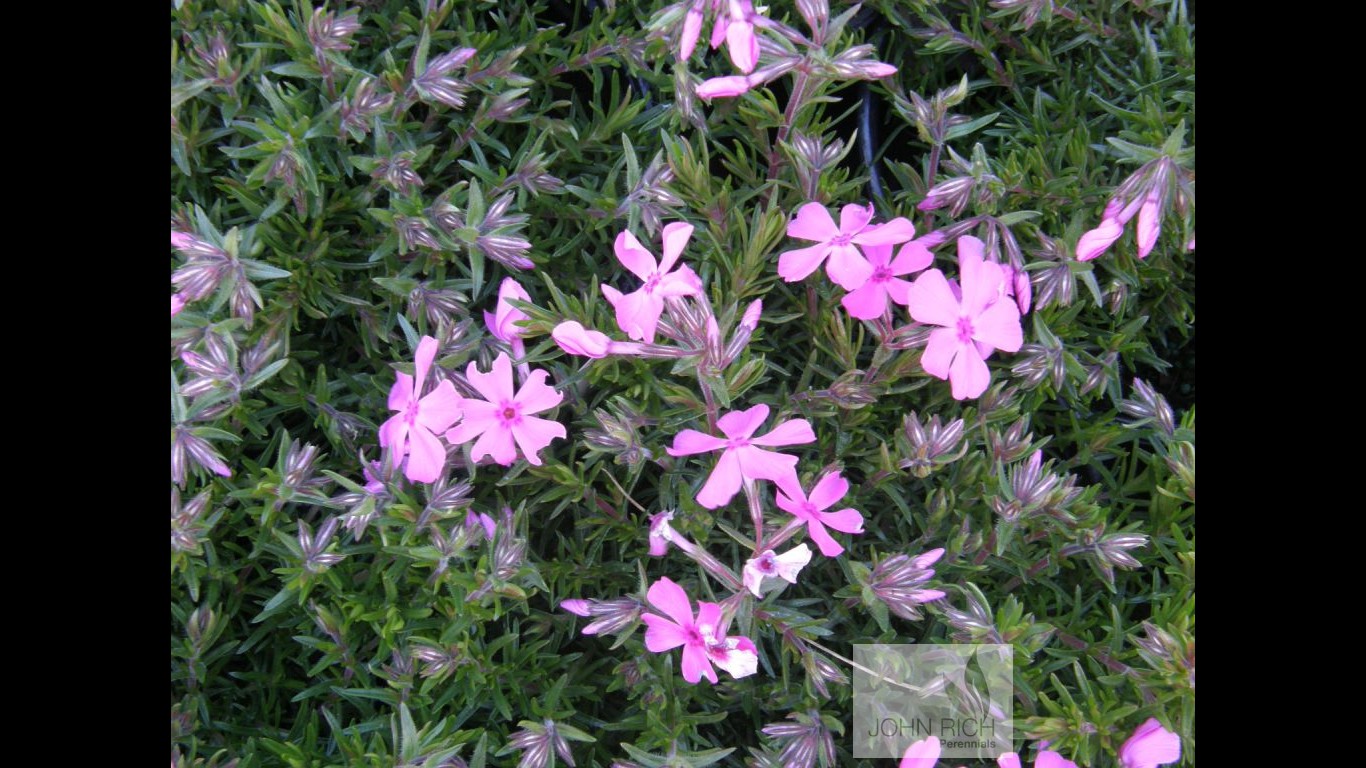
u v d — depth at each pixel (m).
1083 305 0.27
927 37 0.28
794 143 0.25
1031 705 0.25
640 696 0.26
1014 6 0.27
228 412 0.25
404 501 0.25
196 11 0.25
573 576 0.26
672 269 0.27
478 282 0.25
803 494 0.25
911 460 0.26
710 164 0.28
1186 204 0.24
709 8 0.24
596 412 0.25
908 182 0.27
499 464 0.26
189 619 0.25
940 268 0.27
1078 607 0.26
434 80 0.25
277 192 0.25
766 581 0.25
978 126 0.26
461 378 0.26
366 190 0.26
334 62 0.25
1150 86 0.27
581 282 0.27
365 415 0.27
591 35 0.27
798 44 0.25
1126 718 0.25
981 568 0.26
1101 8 0.28
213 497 0.26
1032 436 0.27
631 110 0.27
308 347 0.27
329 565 0.25
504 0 0.28
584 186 0.27
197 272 0.24
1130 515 0.28
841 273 0.25
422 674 0.25
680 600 0.24
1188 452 0.26
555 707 0.25
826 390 0.26
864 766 0.26
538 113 0.27
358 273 0.27
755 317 0.25
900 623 0.27
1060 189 0.27
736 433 0.24
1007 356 0.27
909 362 0.26
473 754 0.25
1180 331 0.30
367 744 0.26
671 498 0.26
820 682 0.25
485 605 0.25
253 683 0.27
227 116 0.25
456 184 0.26
